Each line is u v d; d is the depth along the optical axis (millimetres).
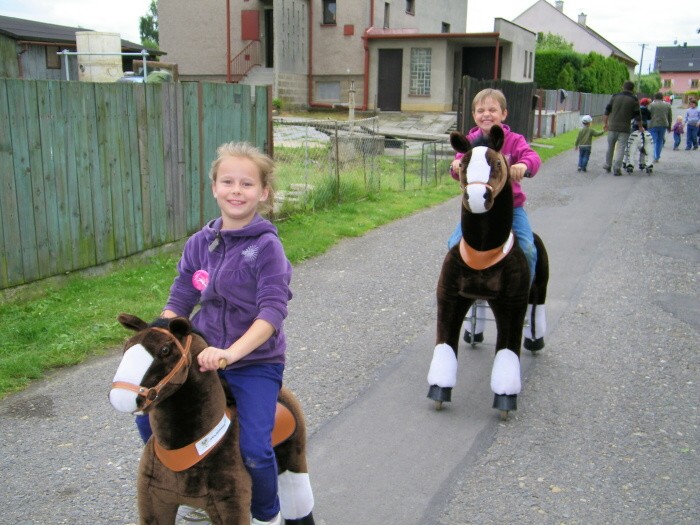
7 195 6266
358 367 5461
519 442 4340
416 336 6152
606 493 3773
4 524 3479
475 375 5383
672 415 4676
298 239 9305
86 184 7098
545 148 22141
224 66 28500
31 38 16891
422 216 11531
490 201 3941
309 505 3029
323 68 28438
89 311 6281
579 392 5043
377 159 14727
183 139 8422
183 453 2395
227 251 2750
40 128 6512
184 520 3105
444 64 26891
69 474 3930
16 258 6430
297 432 2898
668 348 5844
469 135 4922
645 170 17141
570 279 7855
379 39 27453
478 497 3748
